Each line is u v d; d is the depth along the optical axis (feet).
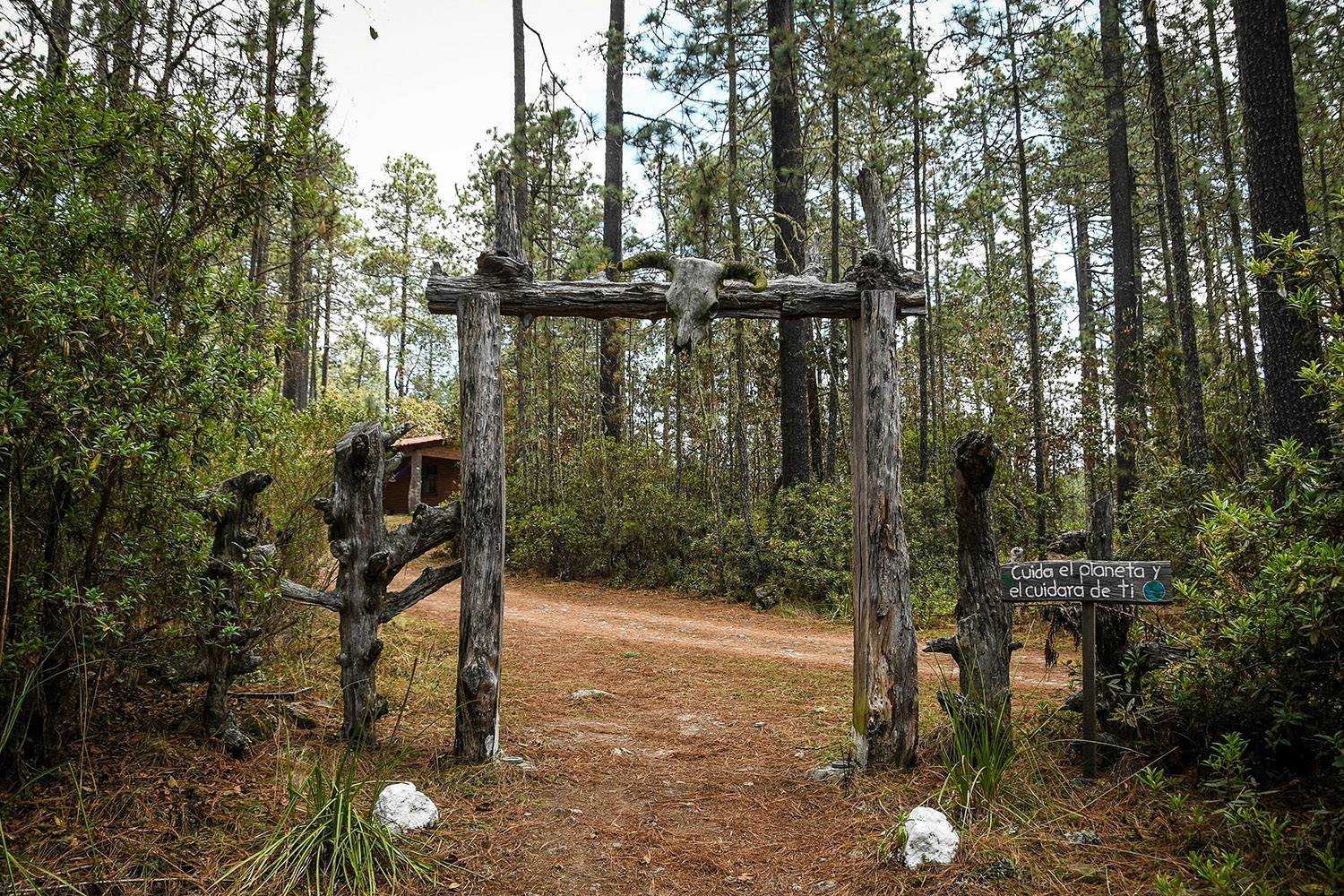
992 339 51.16
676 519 41.98
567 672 22.11
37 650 9.86
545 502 49.55
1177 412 33.50
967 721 12.93
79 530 10.68
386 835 10.16
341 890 9.40
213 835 9.94
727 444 55.01
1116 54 39.52
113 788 10.53
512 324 53.93
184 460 11.16
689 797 13.10
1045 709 14.62
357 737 13.61
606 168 57.57
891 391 14.11
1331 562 9.71
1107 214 63.26
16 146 10.00
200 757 11.85
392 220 86.22
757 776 14.07
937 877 9.74
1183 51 34.78
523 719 17.17
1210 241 47.09
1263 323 20.15
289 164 12.80
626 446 45.88
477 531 13.92
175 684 12.44
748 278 14.69
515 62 50.93
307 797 10.72
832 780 13.51
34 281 9.14
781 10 41.09
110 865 9.07
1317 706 10.78
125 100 13.12
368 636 13.75
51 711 10.69
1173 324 41.16
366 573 13.69
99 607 10.34
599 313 14.76
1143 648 13.35
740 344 38.19
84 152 10.94
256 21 19.92
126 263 11.44
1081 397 42.06
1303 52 34.27
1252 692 11.19
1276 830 9.07
